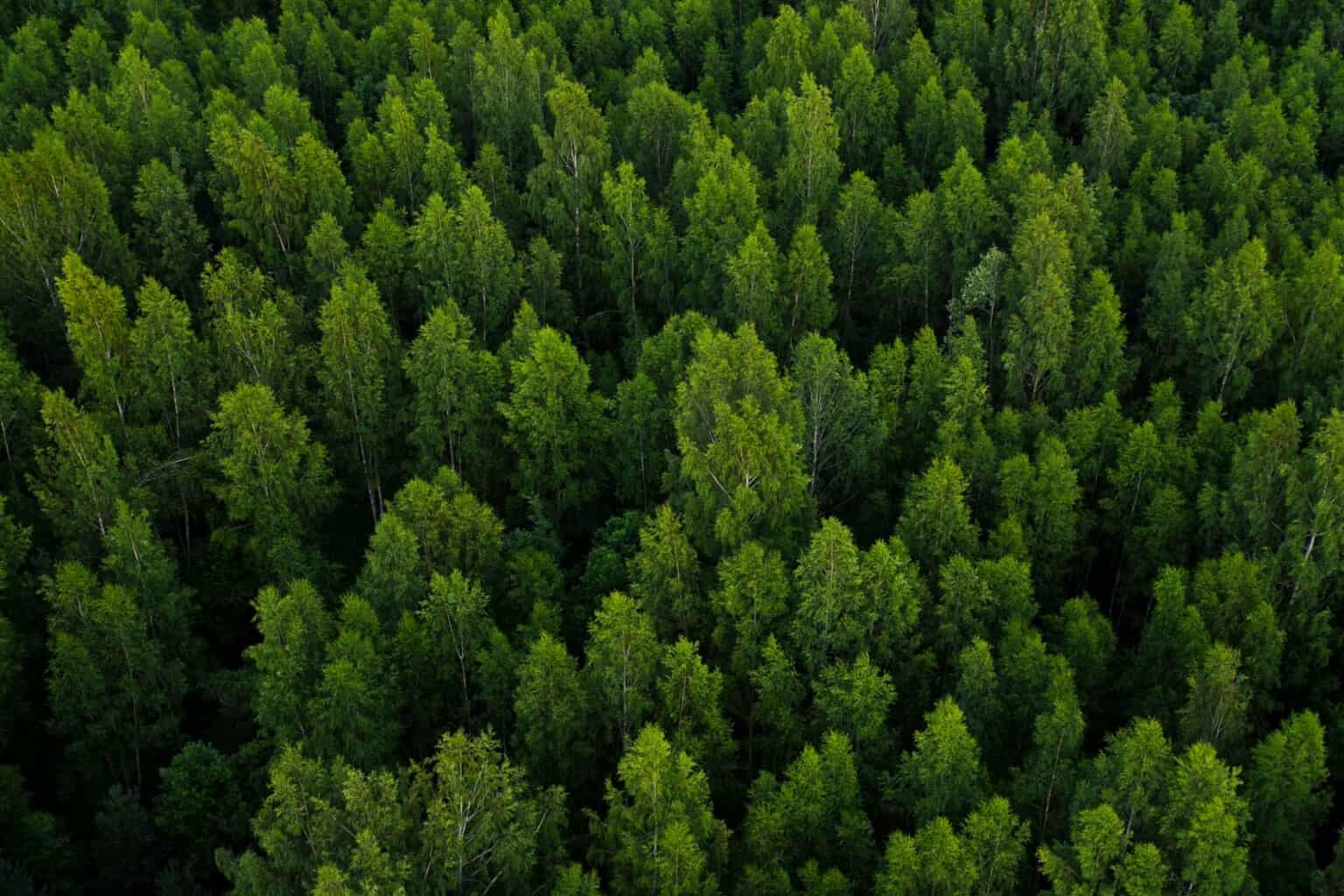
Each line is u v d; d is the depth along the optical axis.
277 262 85.25
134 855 57.84
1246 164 93.44
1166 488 68.62
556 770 56.31
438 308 73.88
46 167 80.69
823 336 85.06
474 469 76.69
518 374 74.06
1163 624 61.62
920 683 59.53
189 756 58.41
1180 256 82.75
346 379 74.06
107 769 63.34
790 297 82.75
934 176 104.06
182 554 74.38
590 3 122.94
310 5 123.56
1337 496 62.16
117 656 60.88
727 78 117.38
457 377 73.69
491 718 59.88
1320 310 77.38
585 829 56.81
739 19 129.12
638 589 62.62
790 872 52.12
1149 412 77.31
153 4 121.31
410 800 46.69
